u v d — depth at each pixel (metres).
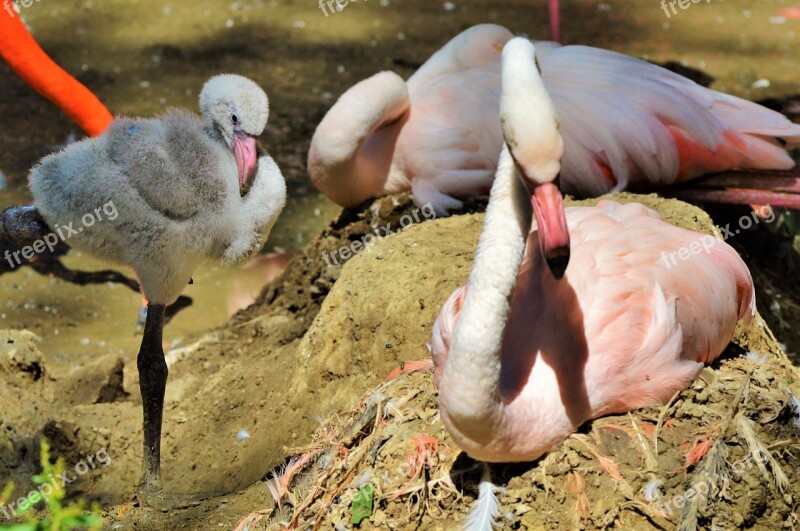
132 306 10.56
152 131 6.34
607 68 8.85
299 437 7.18
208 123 6.62
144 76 15.28
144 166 6.10
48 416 8.12
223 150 6.54
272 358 8.23
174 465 7.56
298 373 7.54
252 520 6.01
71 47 16.25
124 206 6.14
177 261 6.37
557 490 5.26
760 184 8.76
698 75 14.94
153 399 6.56
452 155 8.83
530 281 5.54
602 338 5.34
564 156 8.69
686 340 5.64
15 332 8.52
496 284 4.83
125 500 7.23
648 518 5.17
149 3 17.86
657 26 16.92
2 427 7.82
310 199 12.38
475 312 4.82
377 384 6.93
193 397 8.12
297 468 6.05
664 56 15.64
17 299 10.57
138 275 6.43
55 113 14.32
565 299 5.38
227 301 10.62
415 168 8.97
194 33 16.75
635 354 5.36
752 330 7.06
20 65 9.85
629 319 5.41
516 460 5.25
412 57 15.83
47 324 10.16
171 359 9.14
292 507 5.80
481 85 9.03
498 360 4.86
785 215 9.62
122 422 7.99
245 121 6.42
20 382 8.30
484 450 5.07
